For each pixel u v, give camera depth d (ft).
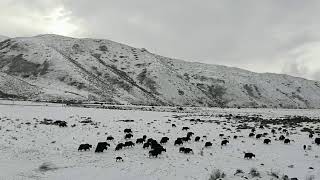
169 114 244.42
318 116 310.65
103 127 146.51
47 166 81.87
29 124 141.90
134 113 230.89
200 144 115.14
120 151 100.89
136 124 163.53
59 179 72.54
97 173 77.71
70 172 77.92
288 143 121.60
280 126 181.98
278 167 84.69
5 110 199.93
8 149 95.14
